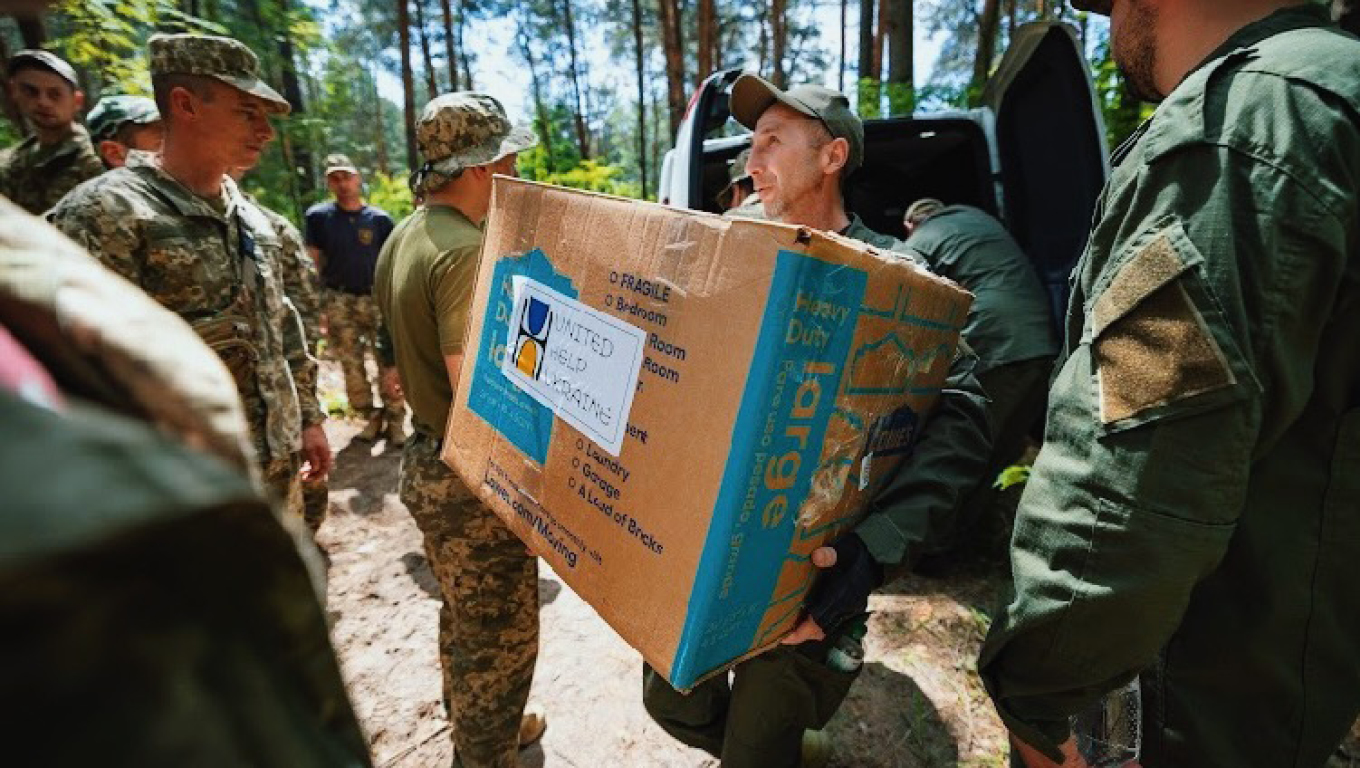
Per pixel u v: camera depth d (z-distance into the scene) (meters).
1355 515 0.75
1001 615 0.86
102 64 3.64
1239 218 0.68
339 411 4.67
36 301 0.35
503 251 1.10
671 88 10.16
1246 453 0.69
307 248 4.11
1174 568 0.70
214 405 0.37
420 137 1.44
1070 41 2.14
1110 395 0.75
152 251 1.54
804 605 0.99
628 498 0.83
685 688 0.76
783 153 1.41
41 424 0.21
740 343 0.71
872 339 0.84
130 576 0.21
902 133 2.81
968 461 1.13
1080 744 0.91
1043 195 2.50
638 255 0.83
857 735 1.71
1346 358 0.72
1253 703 0.82
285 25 6.44
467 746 1.44
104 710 0.20
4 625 0.17
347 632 2.23
